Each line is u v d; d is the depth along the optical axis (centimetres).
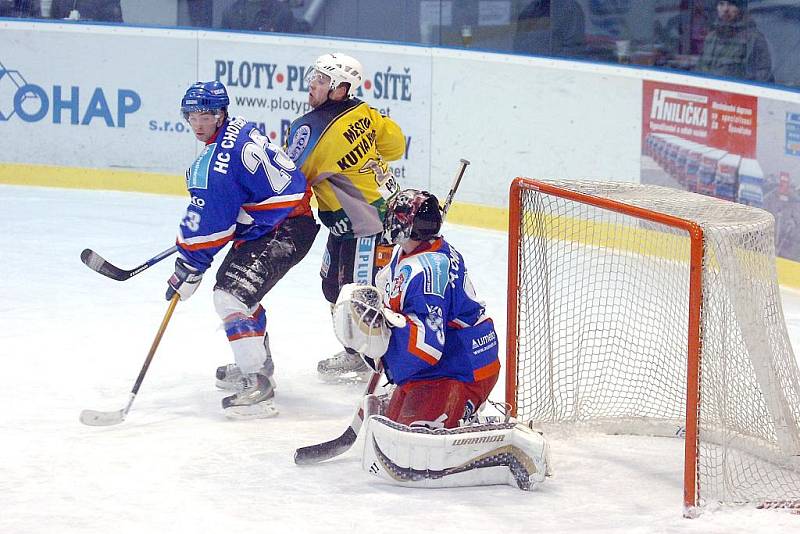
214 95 1322
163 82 3144
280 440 1283
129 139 3188
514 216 1289
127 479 1141
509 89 2764
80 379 1534
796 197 2278
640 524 1027
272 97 3078
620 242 1407
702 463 1169
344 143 1480
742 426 1179
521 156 2772
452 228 2825
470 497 1102
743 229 1084
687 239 1309
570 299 1716
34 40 3184
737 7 2519
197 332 1814
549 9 2822
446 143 2875
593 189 1263
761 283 1131
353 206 1498
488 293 2175
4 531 1000
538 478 1120
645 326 1526
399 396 1184
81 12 3216
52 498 1084
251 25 3170
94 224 2773
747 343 1133
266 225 1374
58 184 3241
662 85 2519
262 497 1092
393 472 1124
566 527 1020
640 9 2670
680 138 2500
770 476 1155
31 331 1802
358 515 1045
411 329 1120
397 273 1150
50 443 1259
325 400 1466
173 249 1396
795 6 2441
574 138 2689
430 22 3039
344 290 1134
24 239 2584
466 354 1172
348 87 1499
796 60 2464
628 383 1382
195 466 1185
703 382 1072
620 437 1314
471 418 1189
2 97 3228
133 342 1742
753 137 2352
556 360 1386
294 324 1884
